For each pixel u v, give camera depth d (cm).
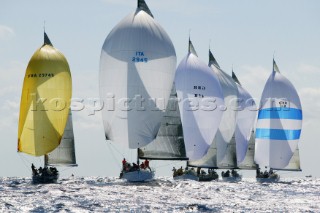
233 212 17312
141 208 17412
